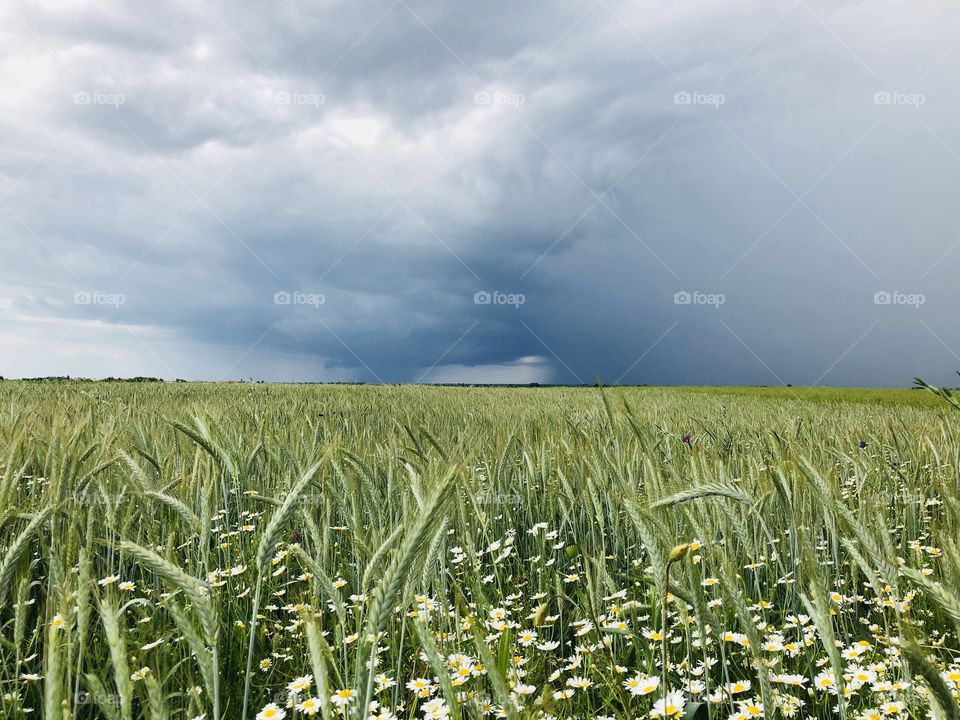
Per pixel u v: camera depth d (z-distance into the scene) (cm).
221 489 442
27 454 419
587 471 451
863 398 2492
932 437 618
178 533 387
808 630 276
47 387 1919
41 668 247
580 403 1559
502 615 284
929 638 253
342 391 2214
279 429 568
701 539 217
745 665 254
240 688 264
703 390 4000
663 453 542
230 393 1852
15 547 217
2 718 211
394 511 366
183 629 164
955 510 336
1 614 297
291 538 392
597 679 245
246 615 322
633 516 214
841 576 354
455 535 412
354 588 334
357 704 167
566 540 413
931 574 297
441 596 245
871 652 258
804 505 366
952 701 140
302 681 230
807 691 242
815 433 714
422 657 256
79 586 173
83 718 226
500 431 677
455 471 165
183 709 229
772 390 3703
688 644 231
